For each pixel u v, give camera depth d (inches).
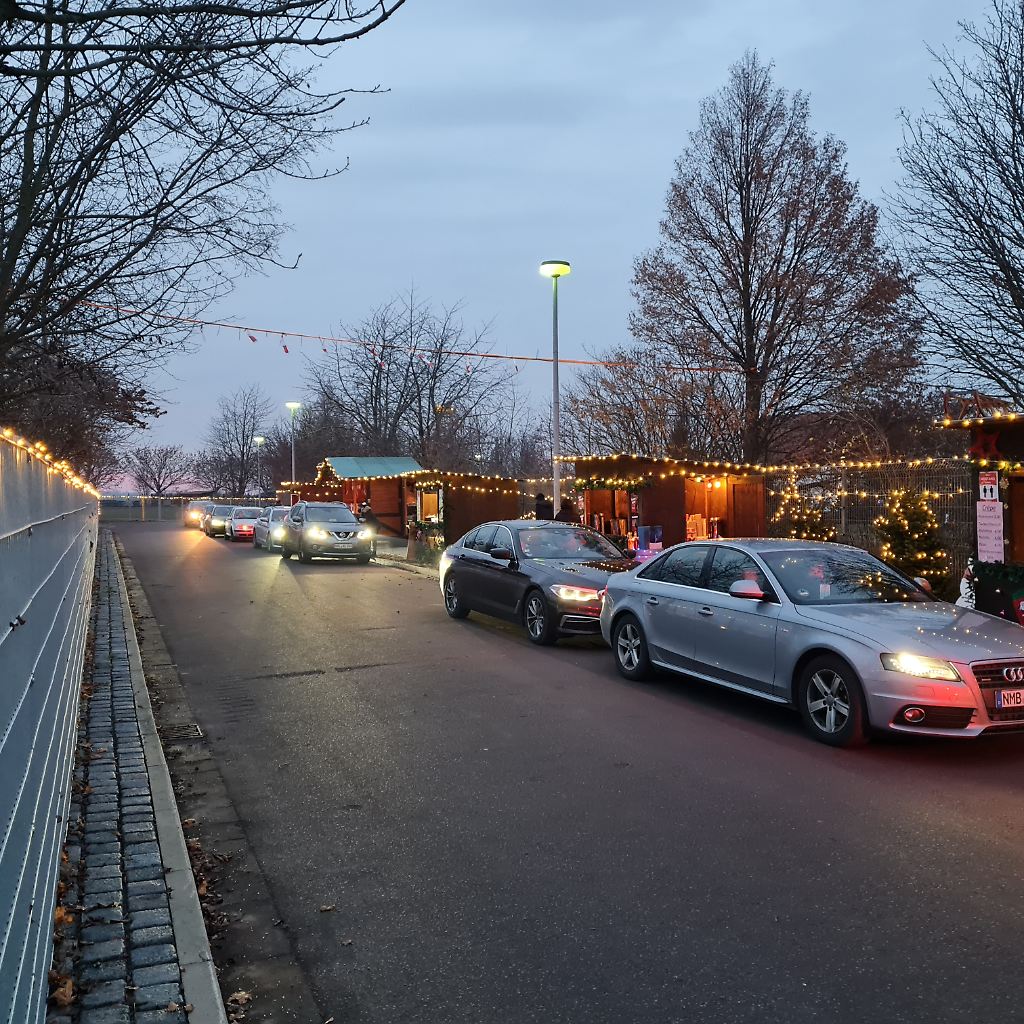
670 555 358.3
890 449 953.5
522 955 151.6
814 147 1014.4
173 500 2807.6
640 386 1113.4
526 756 262.5
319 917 166.7
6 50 136.7
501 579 481.1
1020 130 612.4
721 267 1031.0
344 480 1549.0
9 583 115.3
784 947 152.0
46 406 348.5
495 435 1765.5
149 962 142.7
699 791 231.0
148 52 150.2
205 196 244.1
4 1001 85.1
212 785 241.4
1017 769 247.3
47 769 145.9
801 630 282.7
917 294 685.9
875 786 233.5
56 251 237.3
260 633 490.6
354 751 269.7
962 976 141.8
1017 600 406.9
